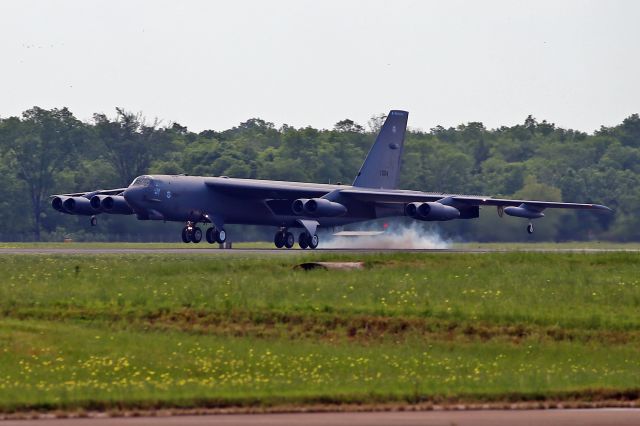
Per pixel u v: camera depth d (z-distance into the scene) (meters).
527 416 66.00
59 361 83.88
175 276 127.44
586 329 102.19
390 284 122.06
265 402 67.69
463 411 67.50
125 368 81.94
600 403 71.50
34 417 64.00
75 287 117.00
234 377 79.12
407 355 90.50
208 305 106.69
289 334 98.25
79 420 63.19
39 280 123.44
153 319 102.62
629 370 87.81
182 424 62.09
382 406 68.06
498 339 98.56
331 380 77.38
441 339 98.44
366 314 104.44
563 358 92.06
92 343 90.69
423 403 69.31
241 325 101.12
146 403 66.69
